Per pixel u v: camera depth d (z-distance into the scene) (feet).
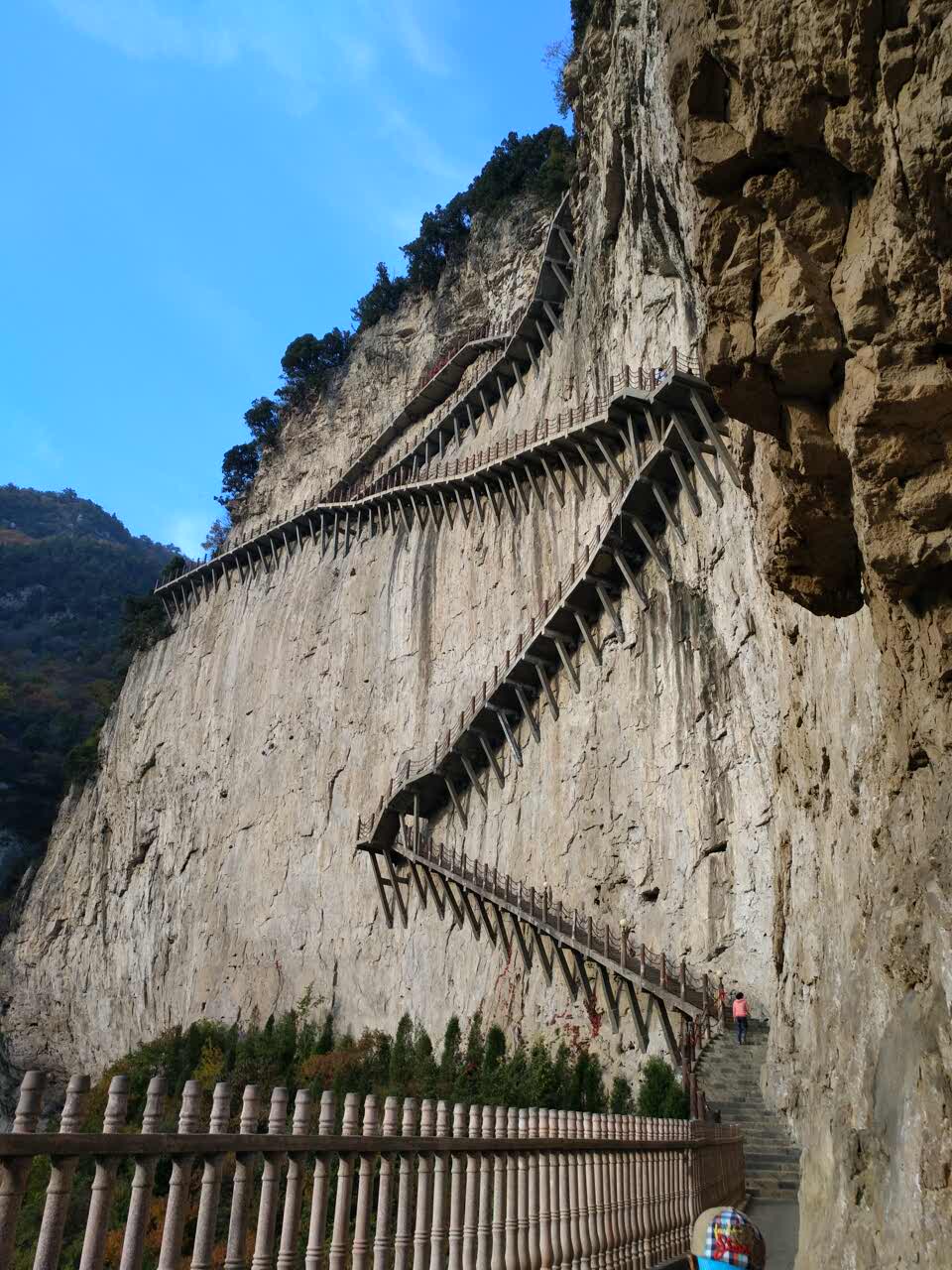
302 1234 30.73
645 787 97.40
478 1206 24.53
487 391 162.61
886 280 20.01
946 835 19.83
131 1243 15.84
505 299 173.58
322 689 167.94
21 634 472.44
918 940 20.51
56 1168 15.16
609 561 106.83
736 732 87.30
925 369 19.77
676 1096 65.31
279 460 235.20
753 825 83.20
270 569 205.05
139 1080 70.44
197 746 196.24
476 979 108.88
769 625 77.20
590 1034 89.10
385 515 172.86
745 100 21.54
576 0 138.10
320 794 157.38
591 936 91.71
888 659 23.84
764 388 22.84
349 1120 21.11
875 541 20.97
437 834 127.34
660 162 75.77
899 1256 19.29
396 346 208.85
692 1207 39.60
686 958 86.84
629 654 104.06
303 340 242.99
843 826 31.01
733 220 22.48
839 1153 25.34
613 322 123.75
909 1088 19.86
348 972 135.64
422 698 142.61
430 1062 92.38
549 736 112.98
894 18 18.71
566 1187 29.14
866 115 19.47
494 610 133.90
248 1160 18.43
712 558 93.40
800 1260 28.60
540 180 176.04
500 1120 26.61
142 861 200.23
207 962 167.12
